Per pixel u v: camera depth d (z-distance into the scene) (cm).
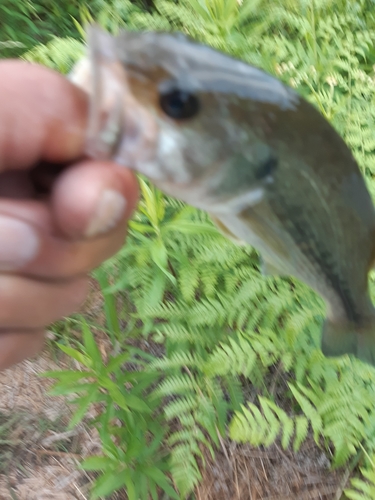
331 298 14
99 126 9
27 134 8
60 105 8
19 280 9
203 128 10
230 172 10
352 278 14
